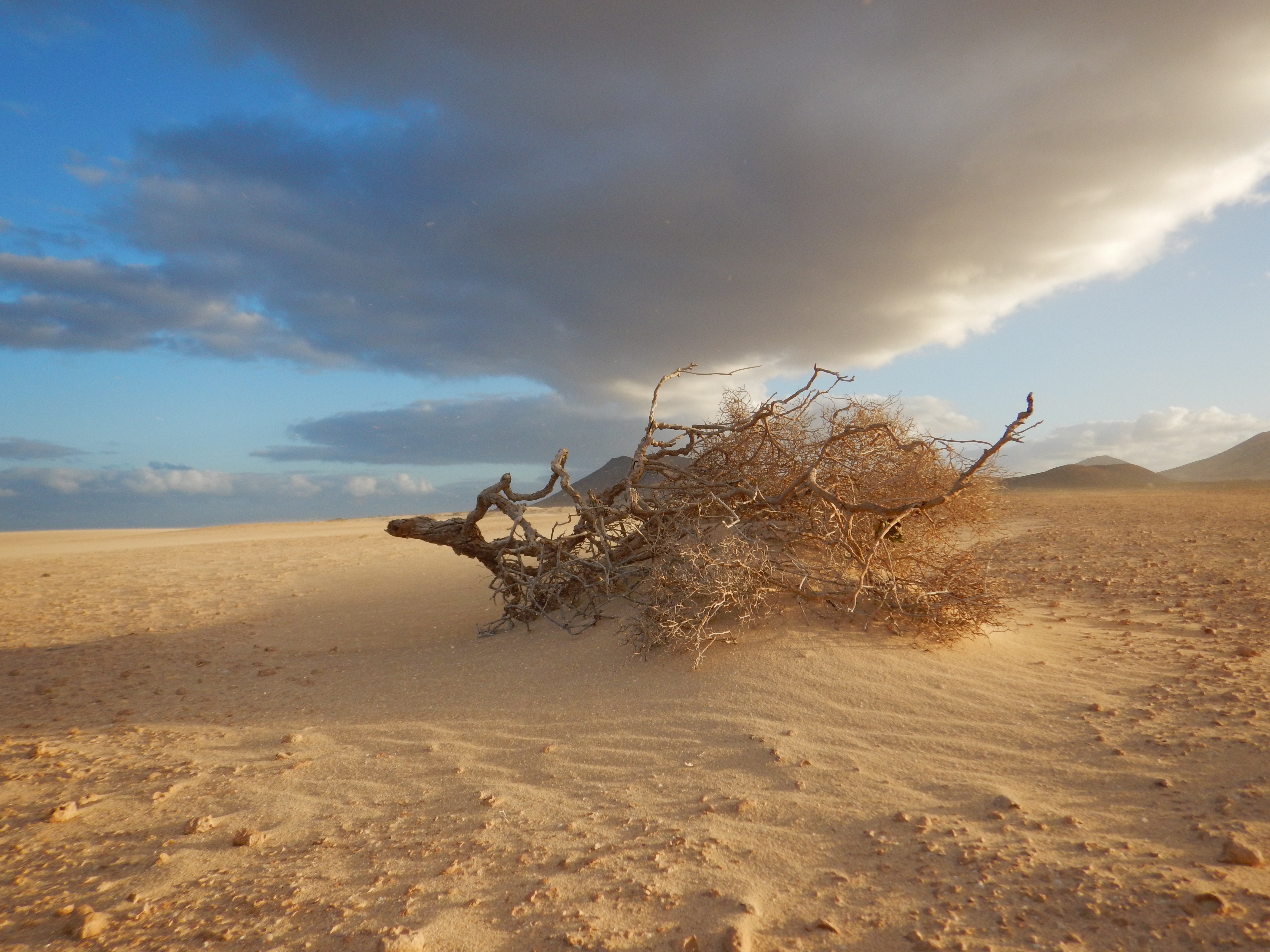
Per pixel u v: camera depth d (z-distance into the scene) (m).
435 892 2.98
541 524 22.73
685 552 6.16
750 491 7.15
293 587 13.98
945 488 7.58
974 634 5.79
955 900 2.71
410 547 20.39
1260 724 4.08
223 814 3.91
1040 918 2.56
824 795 3.62
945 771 3.81
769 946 2.51
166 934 2.78
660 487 8.32
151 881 3.21
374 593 12.95
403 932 2.66
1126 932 2.45
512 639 7.36
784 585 6.26
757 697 4.91
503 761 4.42
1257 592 7.59
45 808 4.09
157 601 12.61
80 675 7.47
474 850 3.33
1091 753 3.89
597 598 7.68
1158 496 21.06
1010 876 2.83
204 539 25.91
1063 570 9.66
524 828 3.52
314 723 5.48
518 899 2.89
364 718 5.48
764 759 4.08
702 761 4.14
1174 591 7.96
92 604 12.34
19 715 6.09
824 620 5.99
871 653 5.36
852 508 6.01
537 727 4.93
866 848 3.12
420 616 10.30
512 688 5.82
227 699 6.38
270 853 3.43
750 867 3.03
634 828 3.44
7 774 4.65
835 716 4.57
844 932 2.57
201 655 8.41
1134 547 11.07
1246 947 2.31
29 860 3.47
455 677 6.35
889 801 3.52
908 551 6.79
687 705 4.94
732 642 5.77
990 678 5.04
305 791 4.18
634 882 2.96
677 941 2.55
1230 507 16.27
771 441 7.59
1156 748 3.88
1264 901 2.54
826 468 7.19
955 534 8.98
